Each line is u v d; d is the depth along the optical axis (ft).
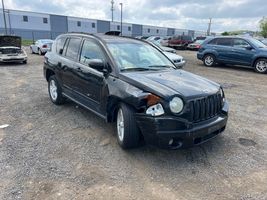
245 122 17.94
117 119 13.71
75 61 17.47
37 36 196.44
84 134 15.35
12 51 51.06
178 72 15.12
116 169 11.66
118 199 9.65
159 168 11.80
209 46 47.01
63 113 19.07
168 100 11.28
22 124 16.96
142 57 15.74
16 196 9.70
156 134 11.41
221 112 13.35
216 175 11.32
